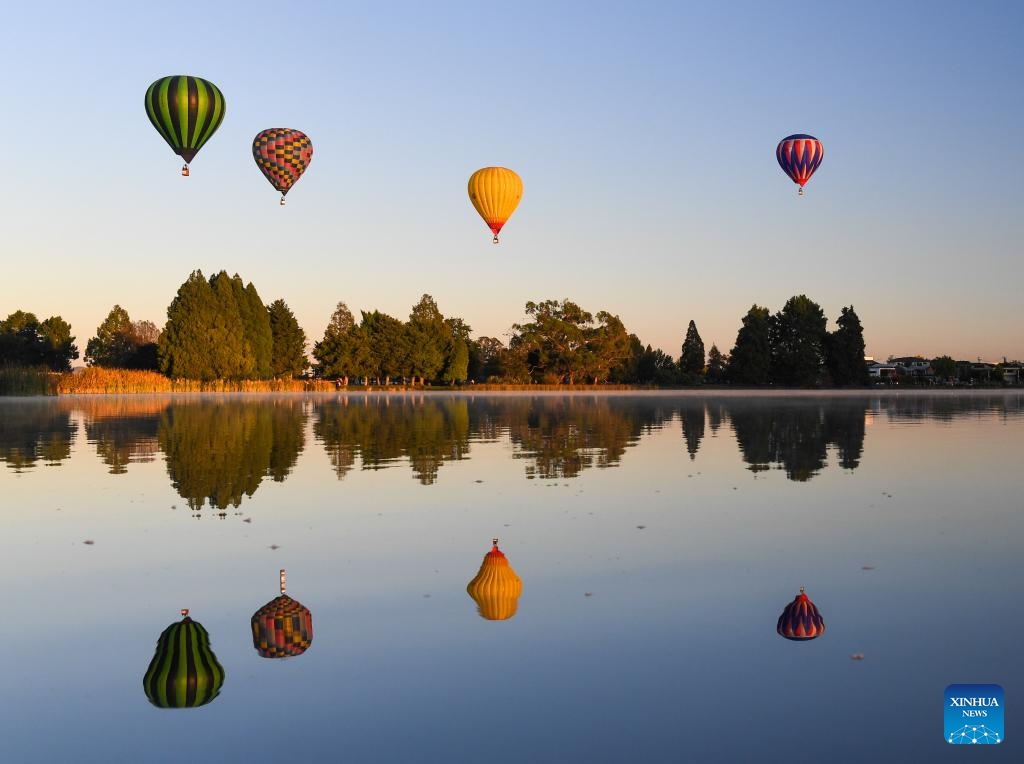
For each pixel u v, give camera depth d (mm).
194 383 71000
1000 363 124500
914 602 6164
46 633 5555
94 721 4234
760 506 10297
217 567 7262
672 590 6504
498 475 13297
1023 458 15828
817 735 4023
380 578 6887
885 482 12469
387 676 4770
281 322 95000
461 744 3951
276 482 12484
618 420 29000
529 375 98250
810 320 96875
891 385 105562
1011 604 6094
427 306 102938
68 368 95000
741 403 47531
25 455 16266
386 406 42406
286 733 4082
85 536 8539
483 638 5398
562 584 6680
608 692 4527
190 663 4988
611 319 97812
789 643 5273
